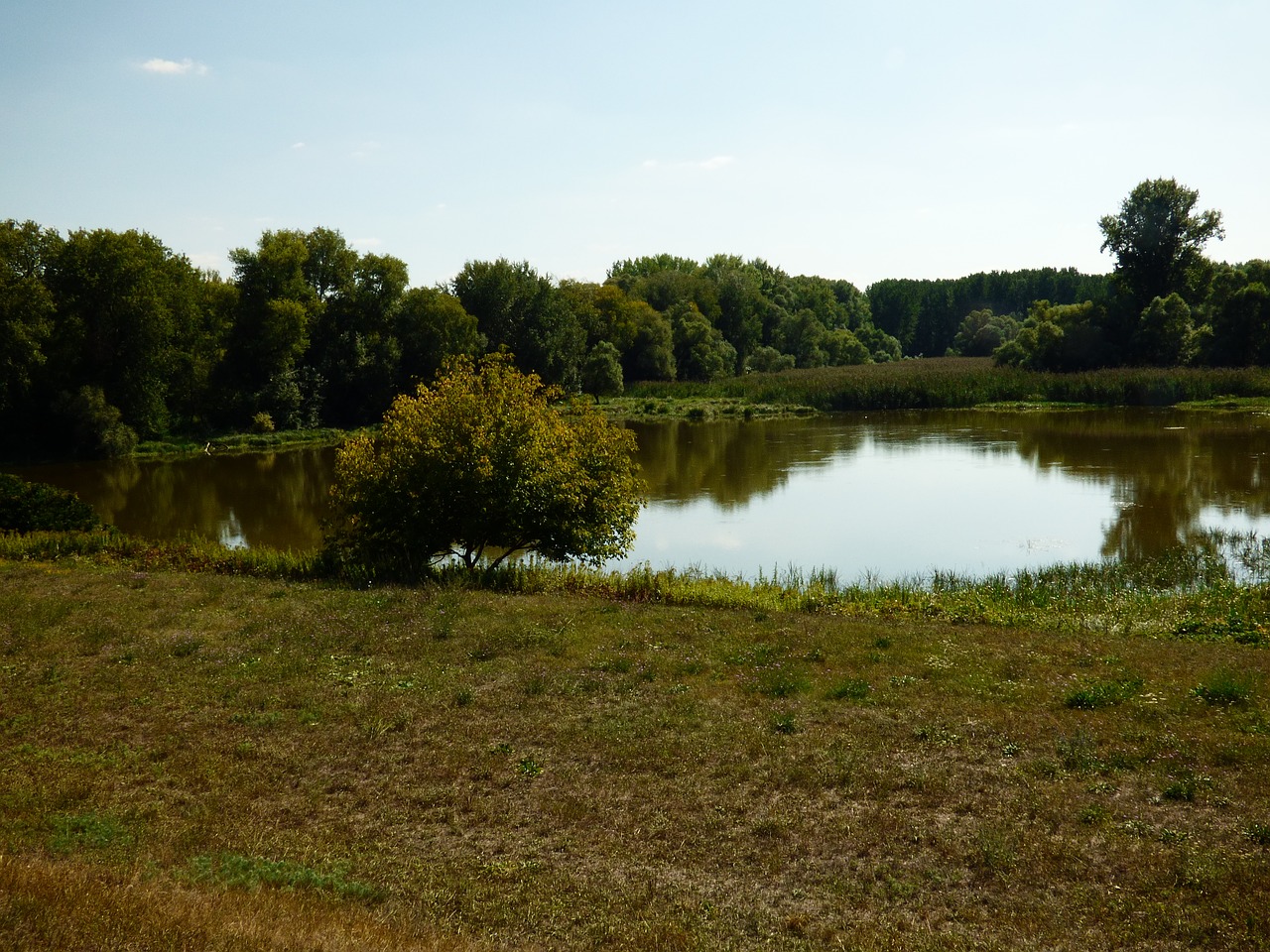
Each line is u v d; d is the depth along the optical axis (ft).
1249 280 275.18
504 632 56.70
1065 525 104.32
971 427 208.74
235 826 32.37
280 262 225.97
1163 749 37.17
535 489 73.82
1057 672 48.01
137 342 190.70
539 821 33.12
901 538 100.73
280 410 228.22
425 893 28.07
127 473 165.99
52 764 37.42
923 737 39.58
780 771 36.63
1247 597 65.67
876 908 27.43
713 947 25.41
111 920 23.40
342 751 39.14
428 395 78.64
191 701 45.03
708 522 111.34
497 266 290.56
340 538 79.20
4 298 167.84
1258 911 26.05
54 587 68.13
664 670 49.55
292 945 23.25
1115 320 292.81
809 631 57.31
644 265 549.95
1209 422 196.85
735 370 415.85
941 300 600.39
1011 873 28.96
